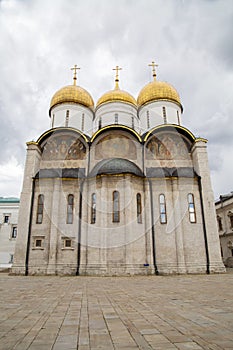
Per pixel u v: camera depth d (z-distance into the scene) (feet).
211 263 62.08
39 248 61.31
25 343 11.91
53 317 17.28
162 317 16.93
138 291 30.66
